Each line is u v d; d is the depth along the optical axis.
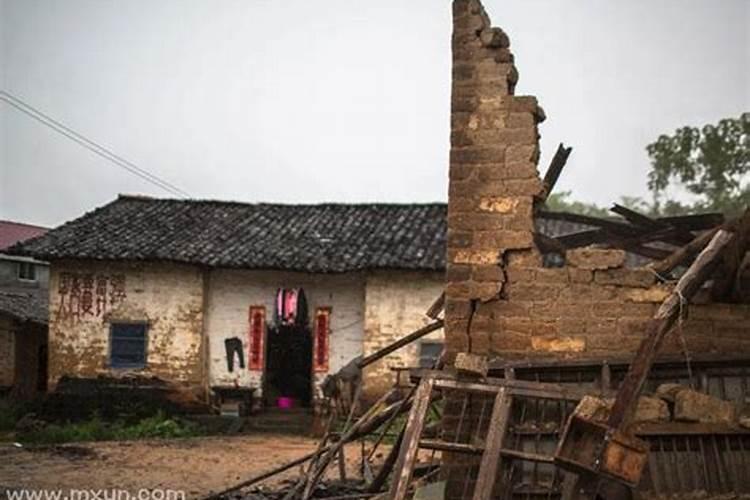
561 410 6.79
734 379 6.89
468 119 7.47
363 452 11.77
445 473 7.08
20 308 24.36
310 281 21.77
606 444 5.27
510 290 7.27
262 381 21.69
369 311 20.69
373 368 20.53
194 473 13.24
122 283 21.86
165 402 21.44
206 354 21.84
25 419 20.06
